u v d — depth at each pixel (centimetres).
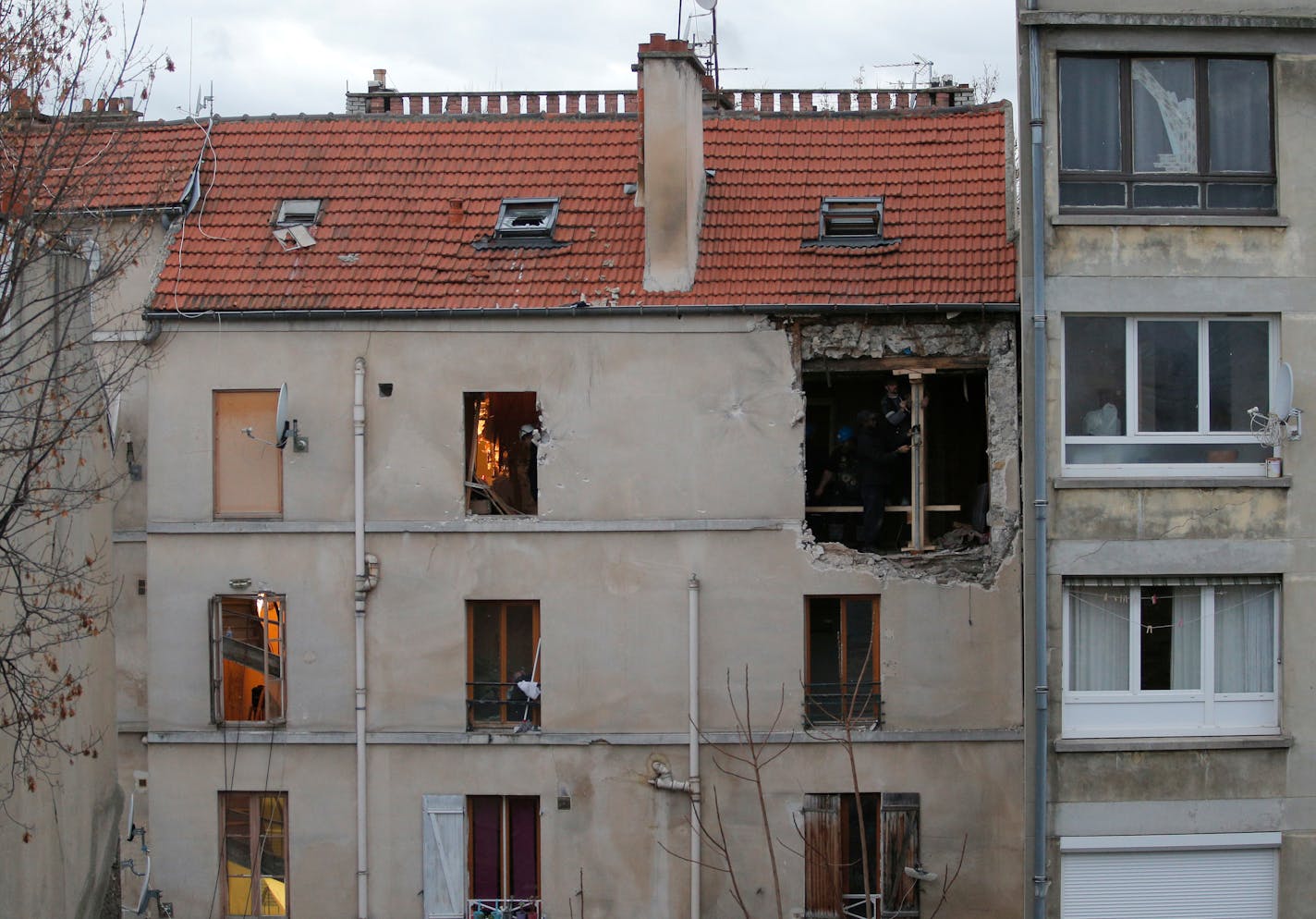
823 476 2484
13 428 1898
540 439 2377
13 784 1773
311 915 2389
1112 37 2094
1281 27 2080
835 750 2330
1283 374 2100
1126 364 2127
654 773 2347
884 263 2373
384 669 2386
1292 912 2114
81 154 2178
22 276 1917
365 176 2591
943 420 2645
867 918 1886
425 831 2375
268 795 2420
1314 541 2108
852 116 2627
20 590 1784
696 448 2353
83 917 2036
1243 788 2109
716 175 2544
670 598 2353
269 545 2398
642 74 2394
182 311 2389
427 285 2405
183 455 2411
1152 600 2145
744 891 2338
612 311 2342
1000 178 2469
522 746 2362
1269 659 2144
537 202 2523
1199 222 2100
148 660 2452
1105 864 2122
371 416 2391
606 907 2359
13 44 2008
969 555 2344
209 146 2642
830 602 2375
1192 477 2111
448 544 2378
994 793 2314
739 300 2339
